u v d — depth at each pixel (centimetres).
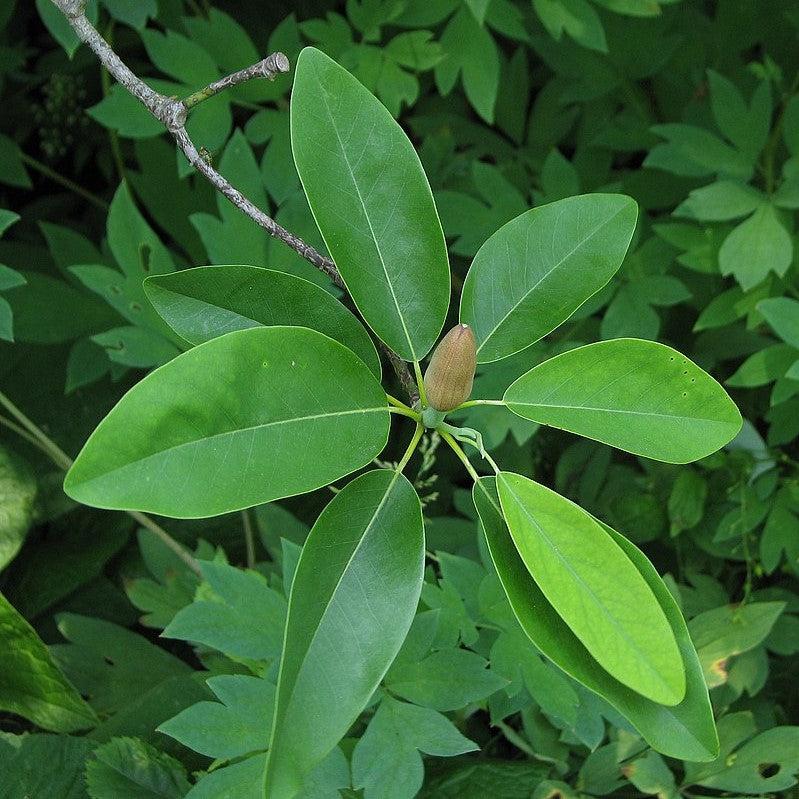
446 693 101
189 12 162
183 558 121
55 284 134
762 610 114
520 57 155
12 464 124
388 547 86
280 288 90
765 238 125
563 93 152
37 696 112
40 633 128
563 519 85
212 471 83
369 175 89
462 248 130
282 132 127
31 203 170
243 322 90
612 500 135
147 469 82
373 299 90
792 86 145
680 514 131
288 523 125
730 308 132
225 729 98
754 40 154
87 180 176
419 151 150
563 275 92
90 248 139
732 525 127
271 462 84
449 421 122
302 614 84
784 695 128
